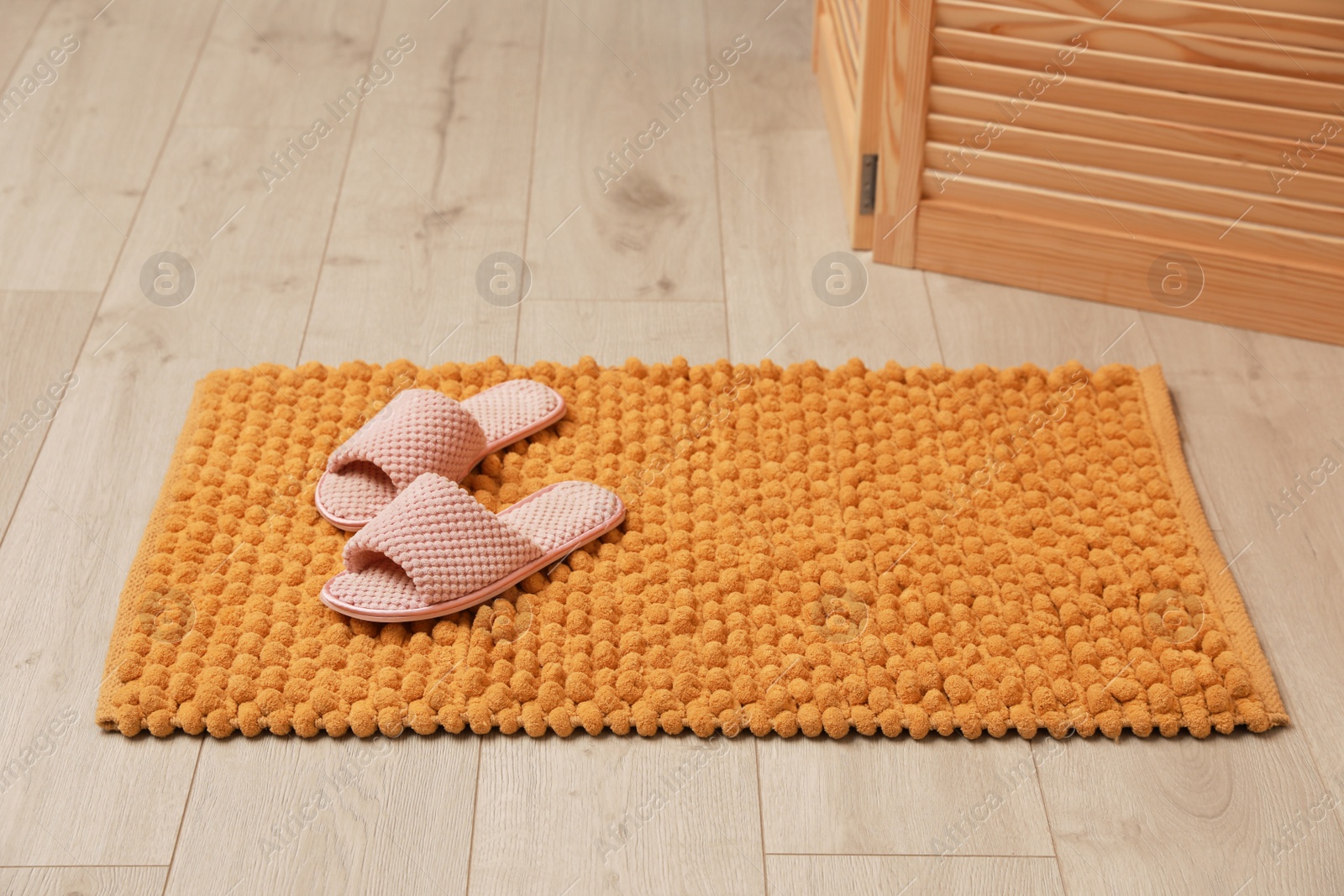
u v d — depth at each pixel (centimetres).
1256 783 117
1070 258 169
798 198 190
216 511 139
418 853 111
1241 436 152
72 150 198
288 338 165
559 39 226
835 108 193
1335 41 140
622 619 129
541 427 149
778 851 112
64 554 137
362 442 136
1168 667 124
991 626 127
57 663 126
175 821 113
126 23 228
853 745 120
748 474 144
